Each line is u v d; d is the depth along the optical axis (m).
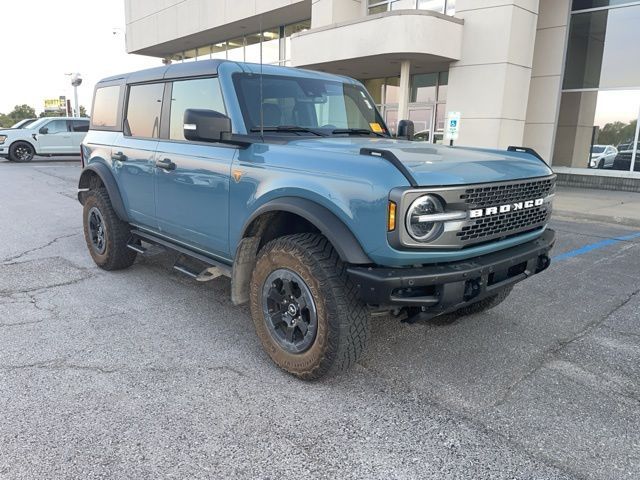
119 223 5.18
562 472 2.42
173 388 3.10
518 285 5.32
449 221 2.77
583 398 3.10
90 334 3.87
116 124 5.11
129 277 5.29
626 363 3.57
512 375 3.37
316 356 3.05
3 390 3.02
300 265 3.03
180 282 5.16
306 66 15.09
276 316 3.32
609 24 13.61
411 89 17.03
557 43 14.40
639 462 2.51
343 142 3.49
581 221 9.43
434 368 3.44
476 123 13.38
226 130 3.35
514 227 3.24
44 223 8.12
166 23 25.66
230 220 3.60
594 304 4.76
